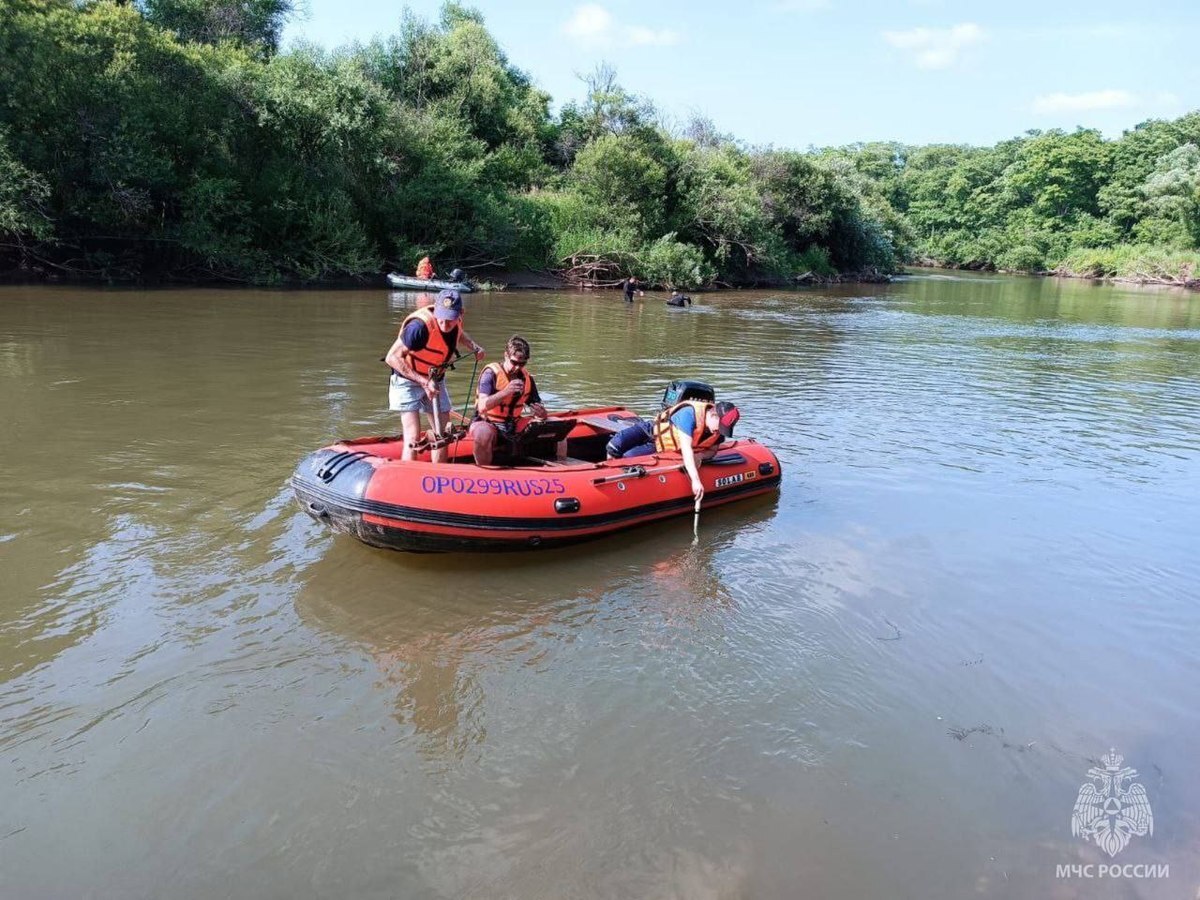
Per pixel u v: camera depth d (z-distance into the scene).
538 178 38.28
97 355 11.65
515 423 6.38
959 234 78.56
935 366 15.02
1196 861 3.19
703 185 37.97
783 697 4.14
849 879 3.02
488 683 4.14
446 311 5.84
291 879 2.92
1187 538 6.56
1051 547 6.28
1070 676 4.48
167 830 3.12
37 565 5.08
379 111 27.69
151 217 23.34
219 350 12.55
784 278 41.09
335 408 9.15
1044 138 76.50
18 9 21.19
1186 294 47.34
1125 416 11.08
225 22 32.22
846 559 5.91
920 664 4.52
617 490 6.09
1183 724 4.09
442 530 5.38
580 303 25.56
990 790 3.53
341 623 4.64
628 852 3.09
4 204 19.78
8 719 3.67
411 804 3.29
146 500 6.17
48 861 2.96
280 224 25.33
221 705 3.84
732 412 7.07
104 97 21.59
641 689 4.15
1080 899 2.98
